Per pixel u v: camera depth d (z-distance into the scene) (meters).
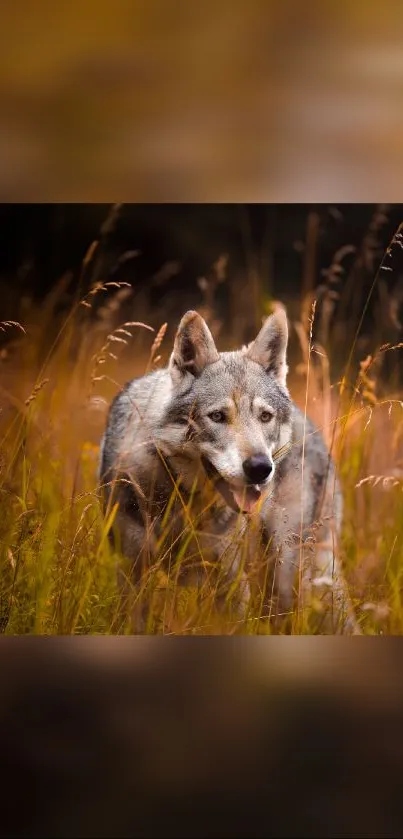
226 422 5.87
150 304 17.14
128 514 6.07
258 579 6.07
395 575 6.63
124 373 10.57
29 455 6.79
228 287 17.00
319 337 11.44
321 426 6.98
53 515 5.98
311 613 6.12
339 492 7.14
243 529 6.00
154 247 17.86
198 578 6.14
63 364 8.61
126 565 6.10
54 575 5.89
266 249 16.88
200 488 6.12
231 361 6.22
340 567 6.62
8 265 16.83
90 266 16.12
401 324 11.48
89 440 8.73
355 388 6.33
